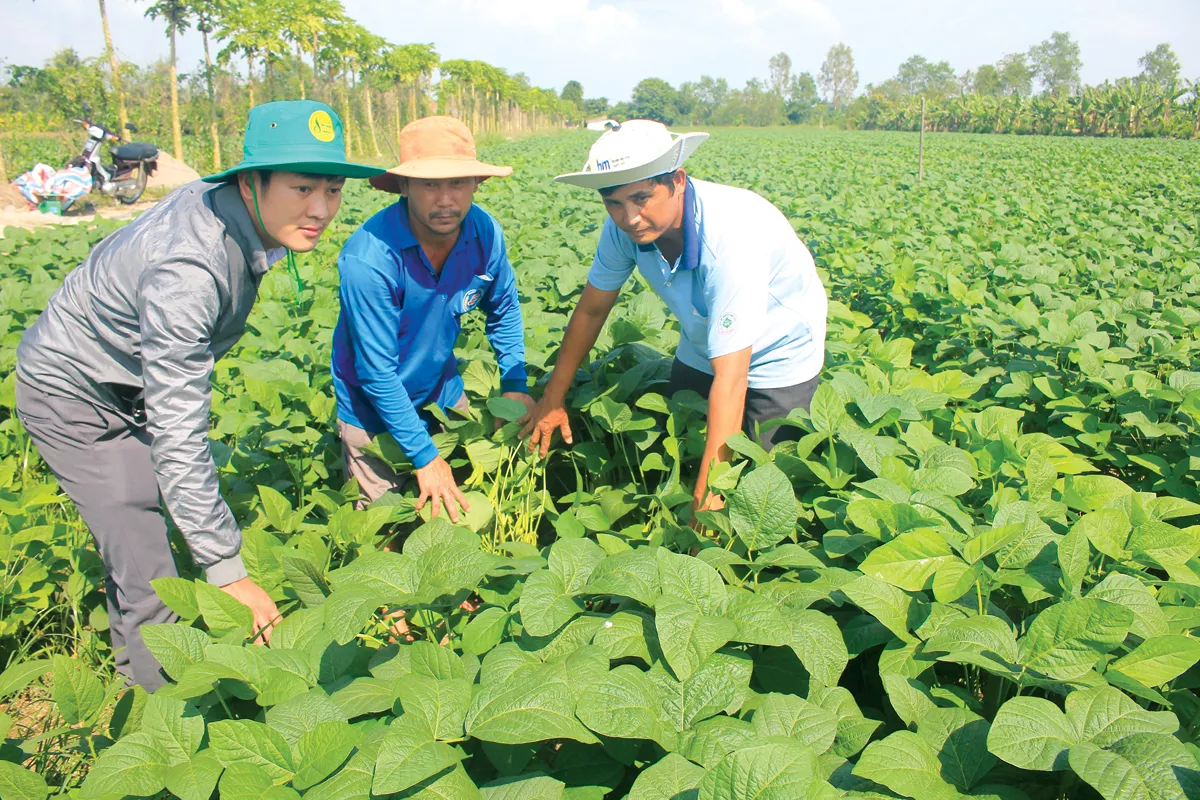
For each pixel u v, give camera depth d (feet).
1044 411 14.71
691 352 12.76
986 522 8.99
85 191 52.95
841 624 8.05
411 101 136.15
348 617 6.50
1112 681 6.31
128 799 6.58
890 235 31.22
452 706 6.10
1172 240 32.24
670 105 511.81
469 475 13.76
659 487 11.22
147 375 7.69
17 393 8.86
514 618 7.95
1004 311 18.66
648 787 5.55
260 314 19.69
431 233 10.57
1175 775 5.15
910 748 5.72
